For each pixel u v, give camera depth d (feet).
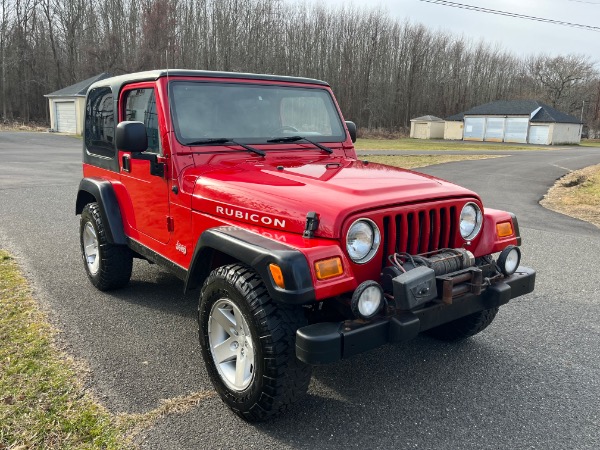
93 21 180.04
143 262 19.34
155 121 11.85
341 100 205.98
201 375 11.02
